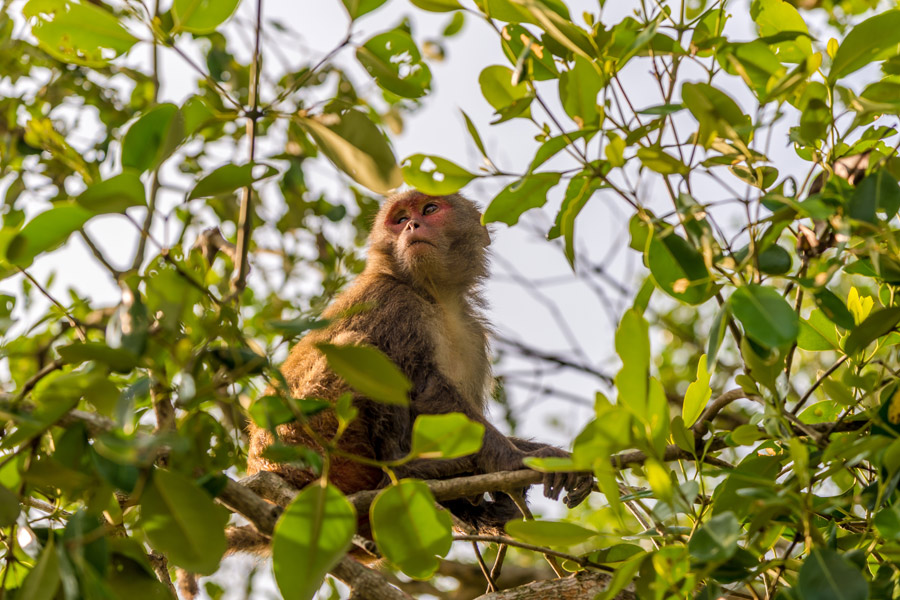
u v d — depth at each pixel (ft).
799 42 31.58
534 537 26.30
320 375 43.52
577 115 27.14
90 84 47.06
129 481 24.04
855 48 27.53
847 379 29.99
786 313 24.59
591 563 29.40
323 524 23.79
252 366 23.50
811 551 24.79
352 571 27.81
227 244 28.14
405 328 47.98
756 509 25.44
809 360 53.83
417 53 28.30
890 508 25.45
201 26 26.89
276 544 23.62
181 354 23.31
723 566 26.66
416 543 25.35
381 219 53.78
